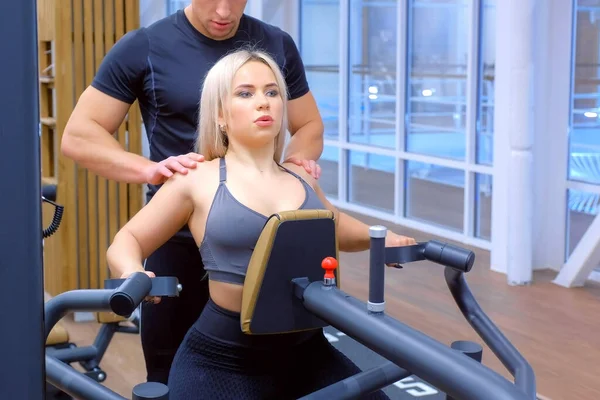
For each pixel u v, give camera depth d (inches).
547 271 226.1
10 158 35.1
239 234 63.9
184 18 87.4
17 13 34.6
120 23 186.4
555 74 220.5
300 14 332.5
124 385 150.4
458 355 45.3
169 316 90.3
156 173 71.4
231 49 88.0
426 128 278.7
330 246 62.5
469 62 250.8
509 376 150.5
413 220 286.5
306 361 67.0
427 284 213.9
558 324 181.0
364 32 302.7
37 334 36.5
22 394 36.5
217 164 68.6
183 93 86.3
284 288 61.4
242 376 64.7
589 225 220.4
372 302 51.6
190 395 64.7
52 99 200.7
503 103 219.5
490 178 255.9
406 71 283.4
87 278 192.2
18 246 35.7
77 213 190.4
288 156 88.8
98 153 83.9
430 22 270.4
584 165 219.0
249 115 66.8
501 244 224.5
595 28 210.2
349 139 319.0
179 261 89.0
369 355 161.3
